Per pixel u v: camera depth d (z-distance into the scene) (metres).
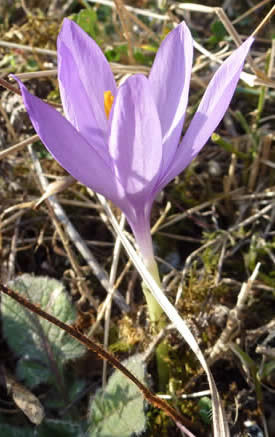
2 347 0.22
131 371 0.18
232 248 0.25
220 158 0.28
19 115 0.27
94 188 0.16
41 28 0.31
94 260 0.24
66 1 0.34
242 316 0.21
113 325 0.22
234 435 0.19
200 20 0.34
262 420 0.19
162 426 0.19
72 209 0.27
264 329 0.21
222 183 0.28
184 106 0.16
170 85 0.17
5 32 0.32
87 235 0.27
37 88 0.28
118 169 0.15
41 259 0.26
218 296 0.23
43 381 0.20
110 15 0.34
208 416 0.19
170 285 0.23
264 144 0.26
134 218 0.17
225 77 0.15
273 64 0.27
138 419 0.17
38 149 0.26
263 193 0.26
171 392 0.20
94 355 0.21
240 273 0.24
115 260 0.23
